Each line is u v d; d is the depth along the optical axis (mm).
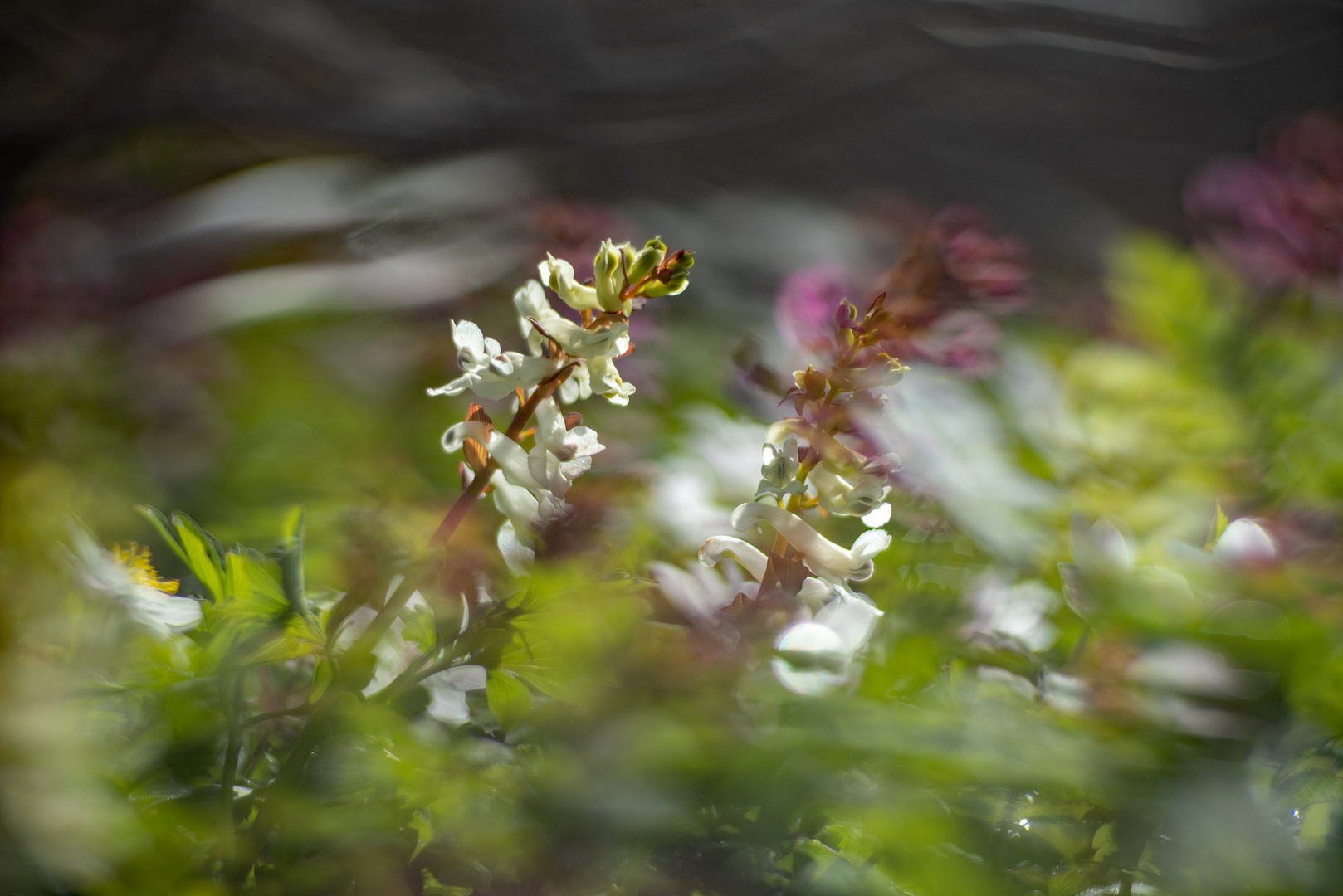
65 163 2592
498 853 614
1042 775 609
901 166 3957
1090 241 3619
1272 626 649
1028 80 3936
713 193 3398
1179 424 877
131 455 1005
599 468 750
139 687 622
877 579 719
